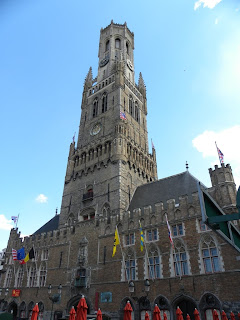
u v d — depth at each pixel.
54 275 45.19
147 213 39.19
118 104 60.16
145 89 77.94
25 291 48.38
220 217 8.98
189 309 30.08
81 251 43.59
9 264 56.66
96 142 57.12
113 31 83.69
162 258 34.47
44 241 51.62
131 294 34.59
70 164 59.66
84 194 51.81
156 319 11.40
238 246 13.01
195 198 35.34
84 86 75.19
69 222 50.94
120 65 68.44
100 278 38.94
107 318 34.81
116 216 42.66
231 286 28.00
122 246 39.22
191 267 31.61
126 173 50.41
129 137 56.81
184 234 34.06
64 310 40.16
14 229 61.81
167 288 32.09
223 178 34.81
